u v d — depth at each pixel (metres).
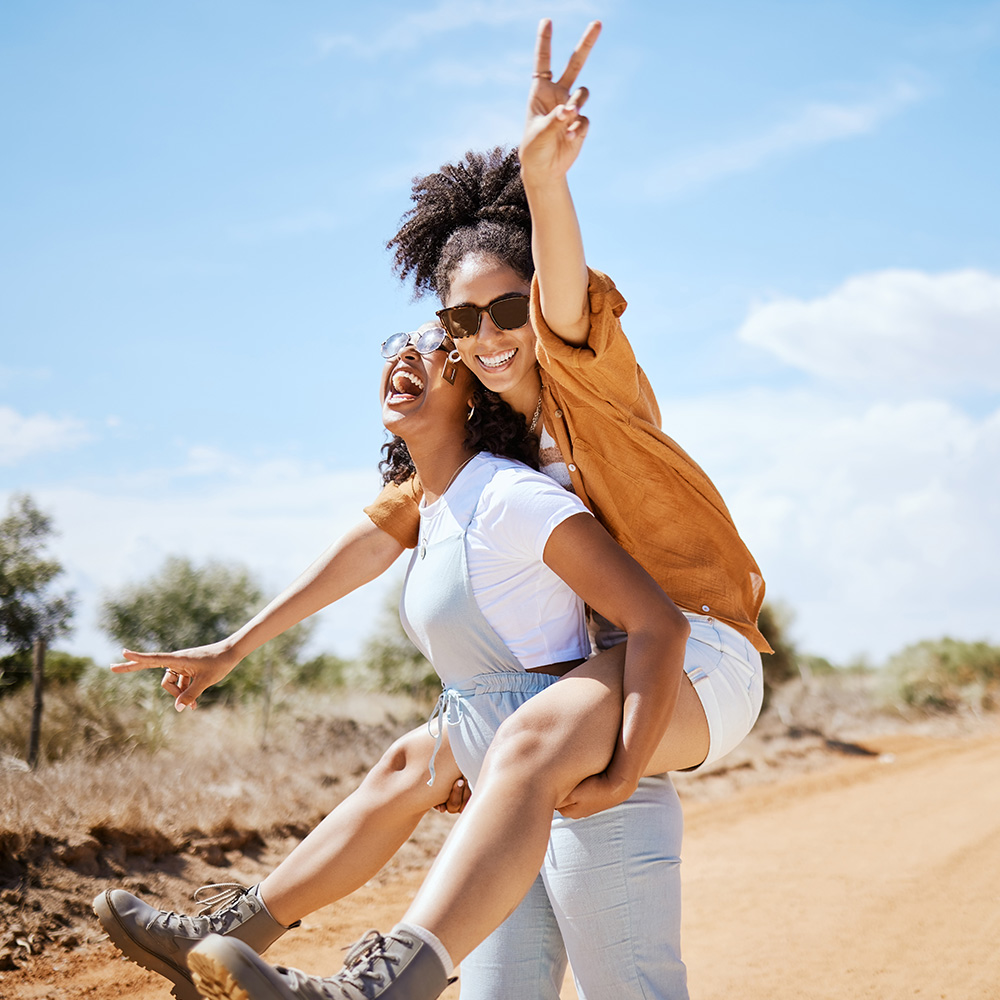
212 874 7.04
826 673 32.38
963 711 28.75
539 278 2.43
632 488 2.75
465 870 2.06
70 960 5.18
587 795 2.24
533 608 2.63
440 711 2.79
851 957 5.91
